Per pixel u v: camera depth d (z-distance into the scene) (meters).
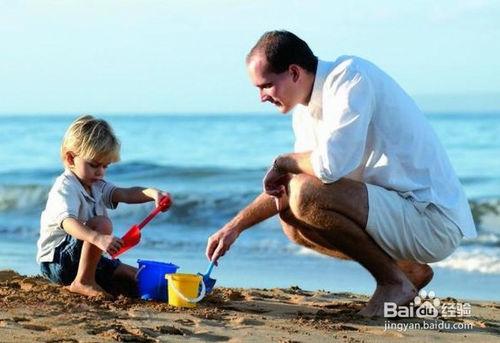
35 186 20.92
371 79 6.25
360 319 6.40
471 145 41.59
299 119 6.67
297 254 13.00
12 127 80.75
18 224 17.06
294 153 6.31
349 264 12.01
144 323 6.06
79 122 7.05
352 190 6.17
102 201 7.20
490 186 23.78
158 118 99.88
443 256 6.57
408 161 6.33
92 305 6.54
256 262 12.29
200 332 5.90
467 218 6.55
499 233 15.42
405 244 6.38
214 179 24.33
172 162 35.41
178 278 6.61
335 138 6.04
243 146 45.50
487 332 6.28
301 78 6.24
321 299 7.83
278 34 6.27
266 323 6.27
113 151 7.05
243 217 6.70
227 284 10.38
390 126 6.30
